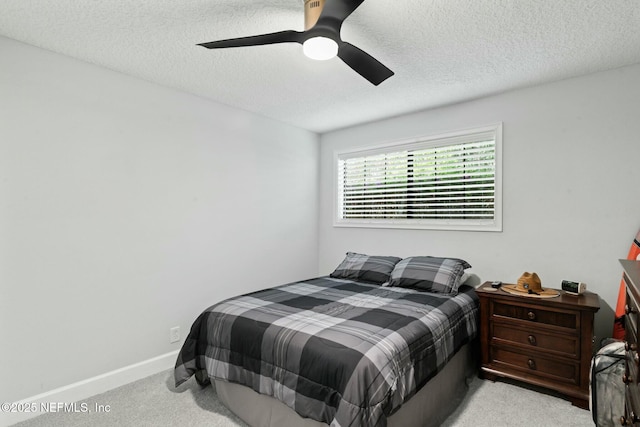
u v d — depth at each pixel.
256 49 2.22
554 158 2.71
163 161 2.80
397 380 1.59
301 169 4.11
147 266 2.69
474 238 3.12
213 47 1.72
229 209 3.31
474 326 2.59
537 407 2.15
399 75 2.60
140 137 2.66
